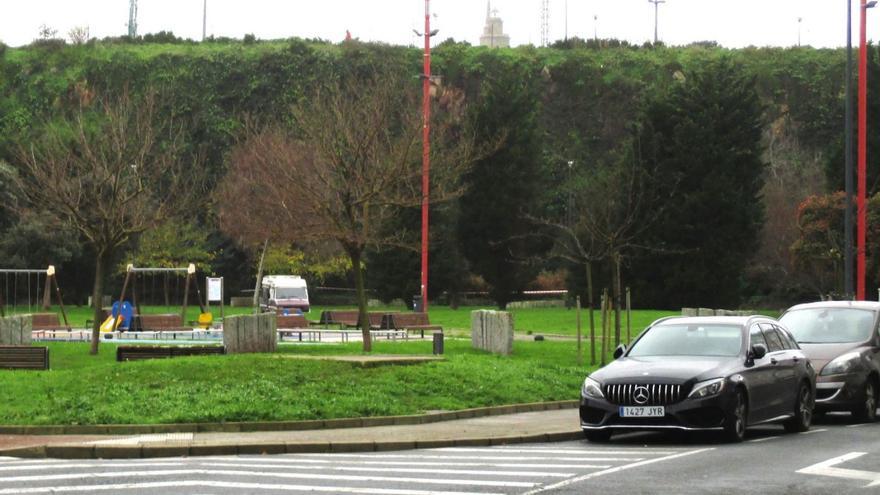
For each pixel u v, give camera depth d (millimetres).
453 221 72812
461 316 60875
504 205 69750
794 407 19469
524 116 70688
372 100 44875
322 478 13477
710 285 65250
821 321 22875
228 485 12828
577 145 107062
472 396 22734
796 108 108812
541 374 25688
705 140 65312
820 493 12227
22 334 35062
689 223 65062
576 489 12469
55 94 106312
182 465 14945
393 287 72688
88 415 19359
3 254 74188
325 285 89812
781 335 20141
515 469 14383
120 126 37938
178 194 55688
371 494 12148
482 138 69625
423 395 22438
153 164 46094
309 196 39875
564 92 110875
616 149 106500
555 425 20094
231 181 66625
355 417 20109
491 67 111812
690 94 66688
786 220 76062
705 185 64875
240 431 19016
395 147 41375
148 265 77500
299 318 43875
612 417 17609
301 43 109625
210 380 22094
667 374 17516
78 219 32781
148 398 20625
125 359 28125
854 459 15258
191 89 106438
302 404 20484
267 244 65438
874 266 56906
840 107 107688
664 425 17375
